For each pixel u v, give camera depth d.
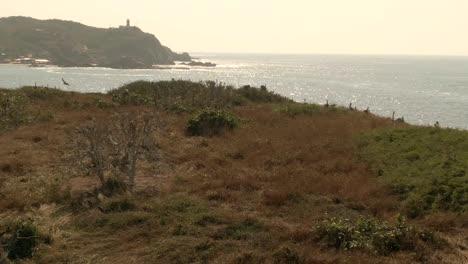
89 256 6.80
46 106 21.42
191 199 9.20
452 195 9.09
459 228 8.08
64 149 13.28
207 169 11.67
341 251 6.99
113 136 11.92
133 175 10.12
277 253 6.73
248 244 7.19
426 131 14.29
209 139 15.37
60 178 10.44
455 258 6.79
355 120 17.72
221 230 7.67
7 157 12.16
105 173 10.72
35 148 13.56
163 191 9.89
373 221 7.78
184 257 6.71
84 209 8.70
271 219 8.37
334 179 10.45
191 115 19.88
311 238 7.39
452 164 10.63
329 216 8.41
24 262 6.64
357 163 11.99
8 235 7.16
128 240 7.41
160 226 7.87
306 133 15.36
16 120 17.09
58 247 7.12
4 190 9.52
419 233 7.41
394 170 10.92
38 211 8.48
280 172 11.09
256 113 20.50
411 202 9.06
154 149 12.05
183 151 13.62
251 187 10.20
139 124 12.33
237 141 14.64
